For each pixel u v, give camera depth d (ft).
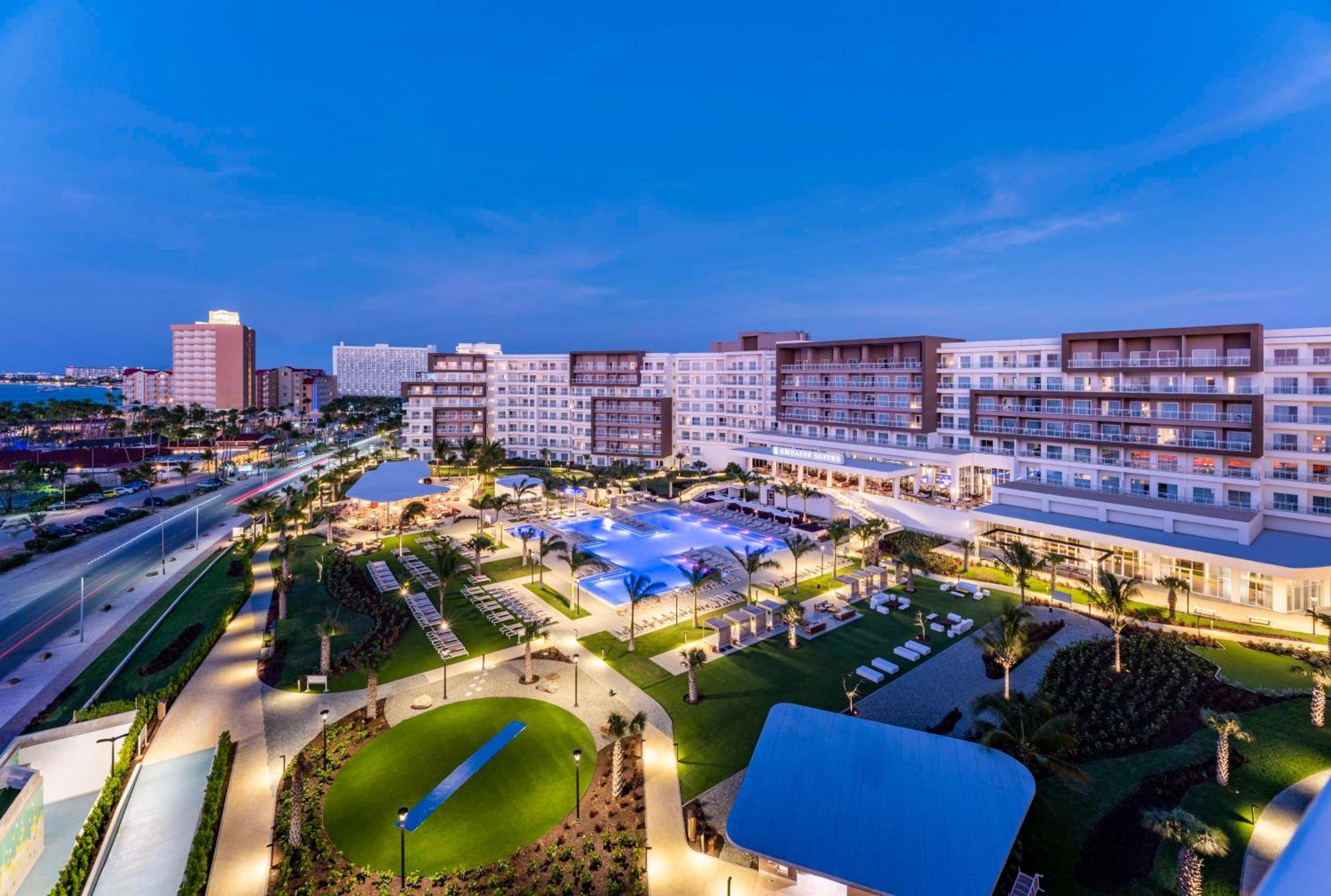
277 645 162.91
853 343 343.05
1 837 91.15
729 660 155.94
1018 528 228.63
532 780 112.47
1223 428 214.90
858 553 242.37
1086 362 253.44
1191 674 143.74
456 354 480.64
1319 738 120.78
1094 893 88.89
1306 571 168.35
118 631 172.55
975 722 117.50
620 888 90.68
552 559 236.63
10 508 295.89
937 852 83.71
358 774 113.50
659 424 427.33
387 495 288.30
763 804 92.02
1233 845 95.91
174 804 107.76
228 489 377.30
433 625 175.73
